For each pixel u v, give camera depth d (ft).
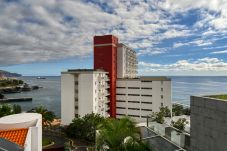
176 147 52.95
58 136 209.87
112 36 293.43
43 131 223.10
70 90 266.36
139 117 295.69
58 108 534.78
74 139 204.85
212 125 34.58
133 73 385.29
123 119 59.52
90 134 197.47
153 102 288.10
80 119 213.25
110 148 56.24
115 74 305.94
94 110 259.39
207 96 37.65
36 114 108.88
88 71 263.90
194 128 38.78
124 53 318.24
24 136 78.48
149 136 64.80
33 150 86.94
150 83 289.33
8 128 91.09
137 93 296.71
